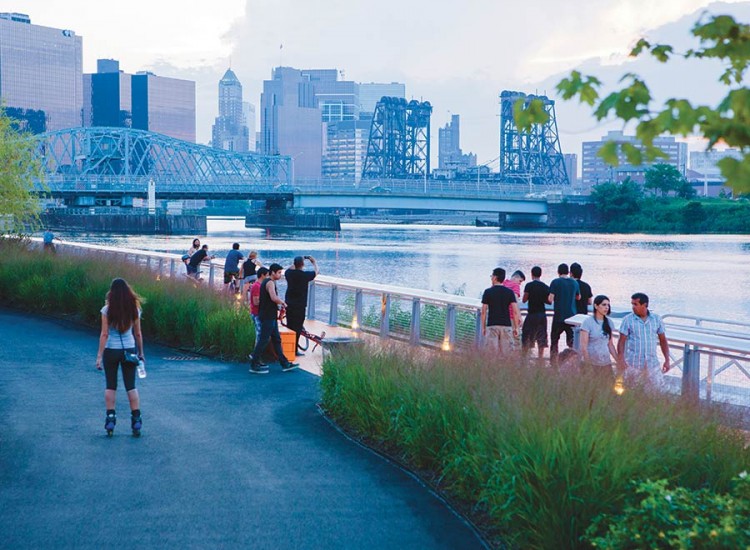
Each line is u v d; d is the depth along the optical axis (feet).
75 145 628.28
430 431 29.40
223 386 44.73
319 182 580.30
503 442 24.22
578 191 648.79
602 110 9.77
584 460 21.43
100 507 24.71
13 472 28.22
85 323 68.18
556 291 49.16
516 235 540.93
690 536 16.01
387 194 544.21
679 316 52.80
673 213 580.30
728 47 10.26
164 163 627.46
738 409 29.22
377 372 36.01
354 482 27.96
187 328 59.06
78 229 528.63
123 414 37.63
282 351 50.55
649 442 23.49
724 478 22.54
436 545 22.31
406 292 59.16
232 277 79.71
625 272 264.52
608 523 20.11
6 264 86.12
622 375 31.91
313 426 35.91
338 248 367.25
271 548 21.75
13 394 41.52
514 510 21.76
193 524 23.41
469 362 33.94
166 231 528.63
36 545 21.52
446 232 598.34
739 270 271.28
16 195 119.24
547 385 29.53
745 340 43.29
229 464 29.78
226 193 574.56
